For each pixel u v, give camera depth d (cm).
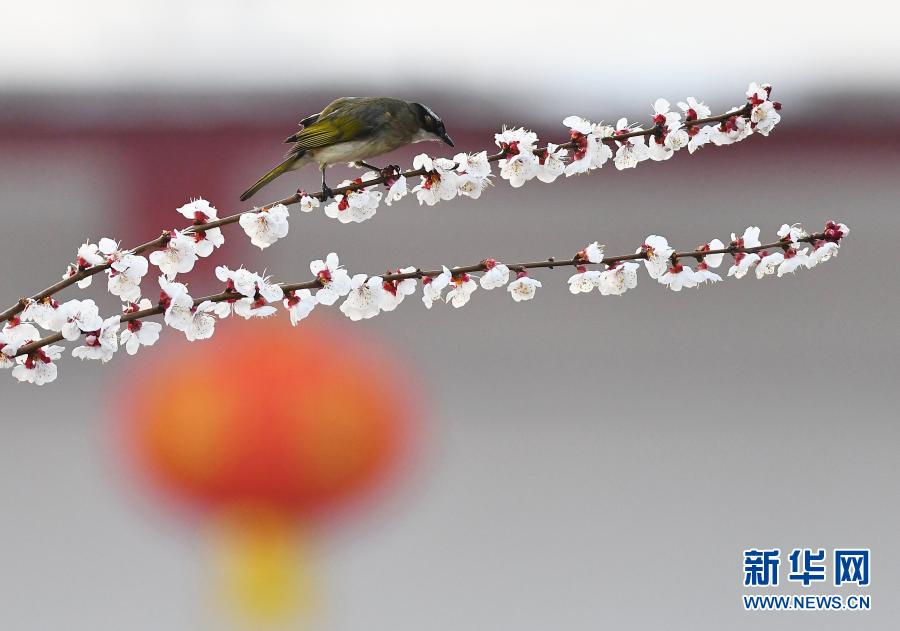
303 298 476
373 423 1406
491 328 2331
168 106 2084
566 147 511
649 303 2392
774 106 512
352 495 1402
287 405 1359
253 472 1359
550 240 2252
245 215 478
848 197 2247
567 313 2345
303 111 2081
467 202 2211
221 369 1372
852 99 2191
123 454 1602
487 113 1992
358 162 696
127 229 2109
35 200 2108
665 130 517
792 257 506
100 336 456
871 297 2350
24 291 2128
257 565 1391
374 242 2198
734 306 2389
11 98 2075
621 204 2233
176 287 460
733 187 2225
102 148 2097
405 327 2311
